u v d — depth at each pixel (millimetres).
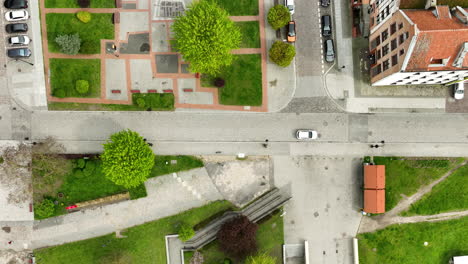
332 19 57594
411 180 58281
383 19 51625
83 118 56906
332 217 58531
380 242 58688
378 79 54250
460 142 58000
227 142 57688
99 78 56812
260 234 58094
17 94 56656
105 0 56594
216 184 57844
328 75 57750
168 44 57125
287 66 57375
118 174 49406
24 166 54625
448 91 57656
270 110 57750
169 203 57656
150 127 57375
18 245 57500
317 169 58219
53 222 57344
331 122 57875
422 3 46375
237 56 57188
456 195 58281
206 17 48062
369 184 55719
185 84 57188
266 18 57219
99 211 57438
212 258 57969
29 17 56406
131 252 57625
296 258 58781
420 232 58531
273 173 58062
